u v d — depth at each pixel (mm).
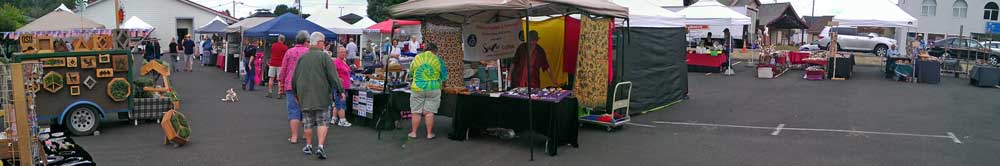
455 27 9000
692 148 7758
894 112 11156
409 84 9812
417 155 7297
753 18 31969
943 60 20609
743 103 12398
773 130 9125
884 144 8016
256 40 19125
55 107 8117
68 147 6504
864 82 17219
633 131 8930
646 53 10836
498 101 7734
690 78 18312
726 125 9570
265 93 14047
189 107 11391
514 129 7594
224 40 23766
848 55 19000
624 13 8383
